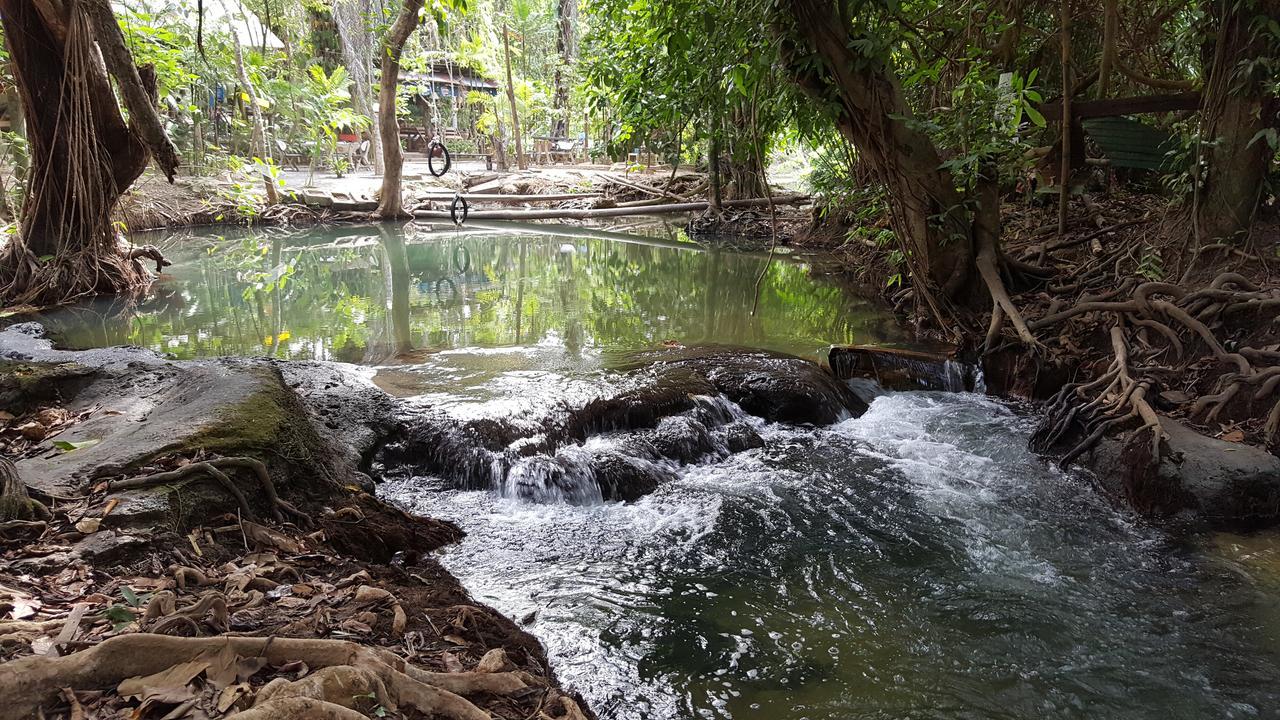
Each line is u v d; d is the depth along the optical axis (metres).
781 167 27.30
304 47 25.25
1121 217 10.51
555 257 15.77
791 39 8.16
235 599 3.55
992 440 7.33
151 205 17.88
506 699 3.23
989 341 8.76
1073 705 4.00
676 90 10.13
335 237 17.95
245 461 4.50
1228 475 5.83
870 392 8.61
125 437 4.63
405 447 6.39
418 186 22.34
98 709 2.50
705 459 6.90
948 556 5.41
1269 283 7.62
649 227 20.05
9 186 14.20
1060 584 5.10
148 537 3.80
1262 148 8.00
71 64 10.63
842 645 4.44
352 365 7.87
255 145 19.69
